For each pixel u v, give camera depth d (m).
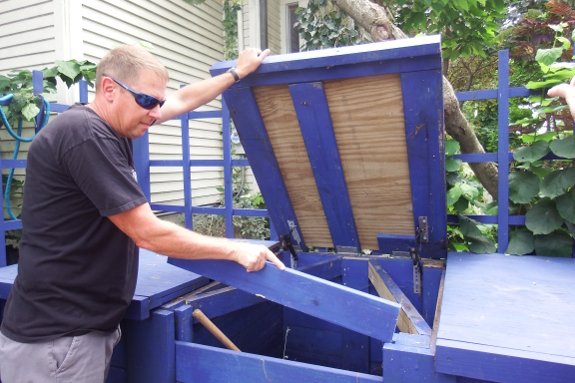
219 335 1.62
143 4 4.86
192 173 5.68
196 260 1.51
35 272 1.20
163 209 3.11
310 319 2.58
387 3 3.39
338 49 1.49
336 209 2.14
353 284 2.38
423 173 1.77
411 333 1.42
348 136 1.77
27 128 4.04
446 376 1.12
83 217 1.19
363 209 2.12
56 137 1.14
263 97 1.76
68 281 1.21
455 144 2.21
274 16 6.61
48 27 4.02
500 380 1.04
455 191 2.20
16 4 4.15
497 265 1.96
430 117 1.54
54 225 1.18
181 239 1.22
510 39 4.39
